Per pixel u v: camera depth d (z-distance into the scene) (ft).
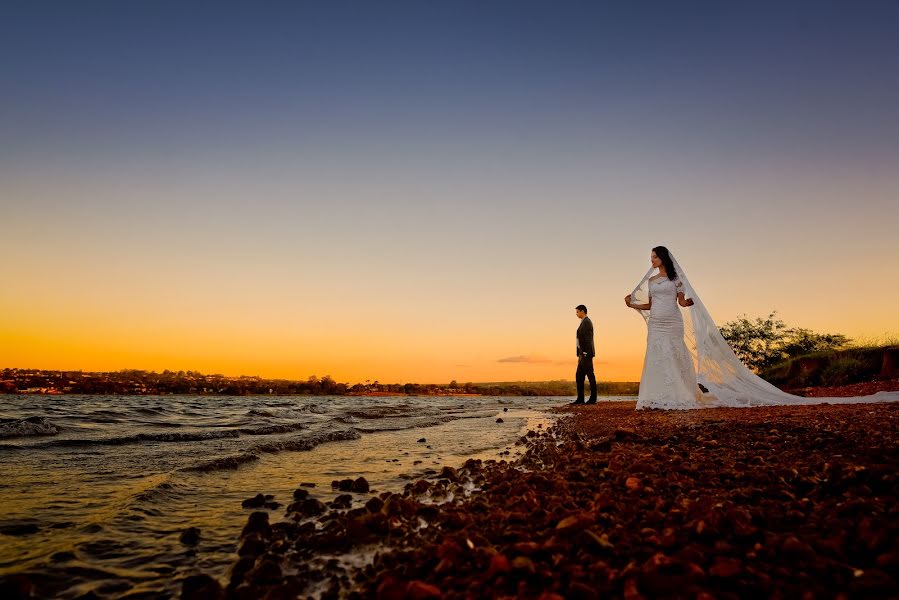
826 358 60.49
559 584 6.84
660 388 35.94
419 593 6.72
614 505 10.14
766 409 30.37
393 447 23.31
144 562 8.90
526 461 18.04
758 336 75.92
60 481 14.58
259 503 12.69
